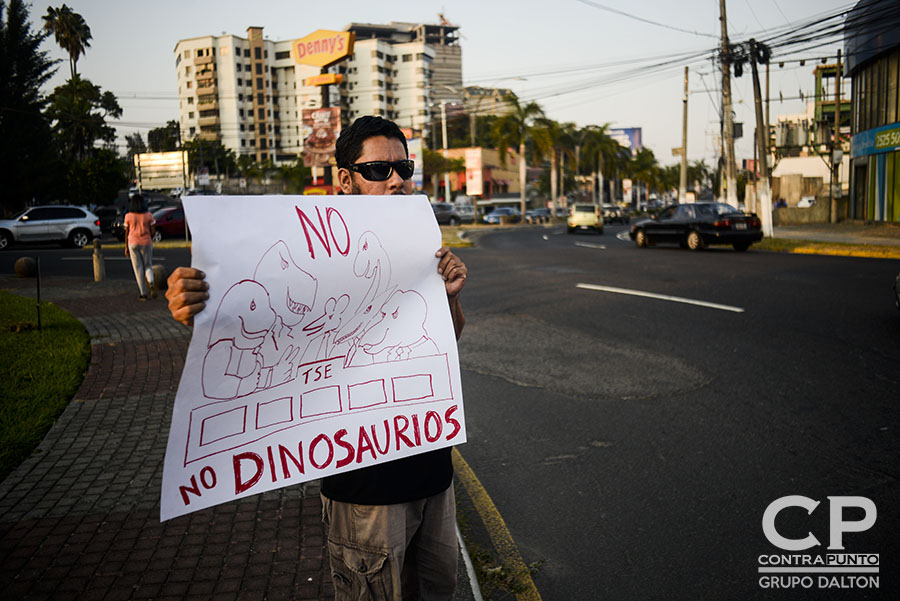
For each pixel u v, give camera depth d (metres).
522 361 7.16
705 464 4.40
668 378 6.36
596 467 4.43
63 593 2.87
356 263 1.87
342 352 1.86
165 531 3.44
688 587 3.07
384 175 2.01
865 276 12.47
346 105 132.50
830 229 32.34
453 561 2.00
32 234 24.36
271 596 2.84
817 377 6.17
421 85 135.12
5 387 5.87
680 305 9.97
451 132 124.12
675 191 123.12
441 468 1.96
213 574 3.02
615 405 5.64
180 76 132.50
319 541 3.32
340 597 1.93
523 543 3.51
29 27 37.06
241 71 130.12
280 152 132.88
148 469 4.22
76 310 10.30
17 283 13.74
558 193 99.75
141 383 6.15
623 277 13.34
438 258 2.04
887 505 3.78
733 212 20.39
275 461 1.73
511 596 3.04
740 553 3.34
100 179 42.69
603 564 3.29
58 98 58.38
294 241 1.77
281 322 1.74
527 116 51.03
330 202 1.86
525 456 4.66
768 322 8.57
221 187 75.94
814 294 10.51
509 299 11.02
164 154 40.09
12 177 36.09
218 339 1.66
